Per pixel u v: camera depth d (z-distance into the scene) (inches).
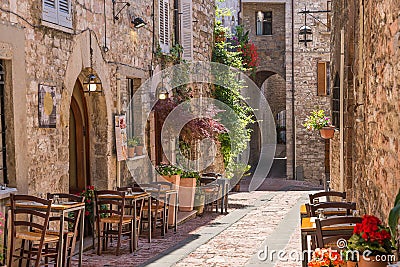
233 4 992.9
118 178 453.7
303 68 1031.0
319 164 1028.5
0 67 315.9
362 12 314.5
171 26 599.5
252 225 517.0
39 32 344.8
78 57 391.9
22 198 299.4
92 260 366.6
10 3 313.3
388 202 223.0
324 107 1029.2
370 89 278.2
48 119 353.1
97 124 439.8
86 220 414.6
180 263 358.3
